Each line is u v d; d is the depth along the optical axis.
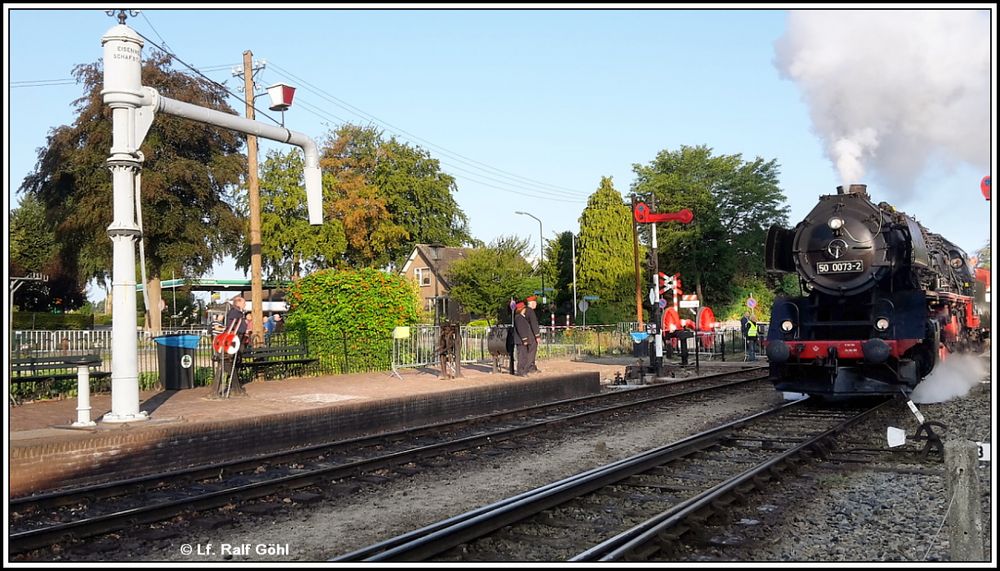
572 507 7.65
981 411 13.75
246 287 54.91
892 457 9.95
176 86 36.41
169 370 14.69
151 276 36.75
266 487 8.34
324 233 52.34
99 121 35.03
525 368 18.30
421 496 8.48
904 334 14.02
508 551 6.35
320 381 16.59
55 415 11.05
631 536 6.23
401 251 61.62
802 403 15.67
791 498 7.96
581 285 52.41
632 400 17.61
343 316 19.00
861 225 14.65
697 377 21.86
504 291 39.91
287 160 52.44
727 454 10.43
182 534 6.98
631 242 52.34
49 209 37.97
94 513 7.68
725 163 61.00
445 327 17.70
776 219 60.38
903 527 6.87
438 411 14.12
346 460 10.41
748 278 61.72
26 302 53.50
